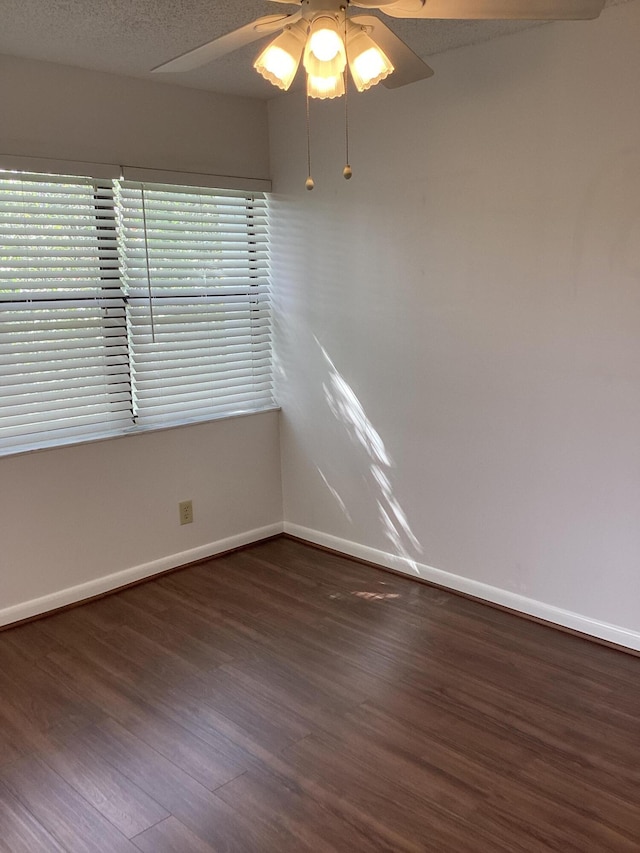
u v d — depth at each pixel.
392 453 3.37
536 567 2.91
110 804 1.95
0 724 2.32
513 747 2.15
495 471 2.98
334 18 1.51
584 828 1.83
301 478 3.87
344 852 1.77
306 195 3.51
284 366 3.81
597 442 2.64
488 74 2.71
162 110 3.22
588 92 2.45
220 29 2.50
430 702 2.39
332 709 2.37
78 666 2.67
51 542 3.11
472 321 2.93
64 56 2.79
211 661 2.69
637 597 2.63
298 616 3.04
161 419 3.46
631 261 2.44
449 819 1.87
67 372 3.11
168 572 3.53
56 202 2.96
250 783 2.02
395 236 3.15
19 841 1.83
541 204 2.64
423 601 3.15
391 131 3.07
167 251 3.41
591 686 2.46
